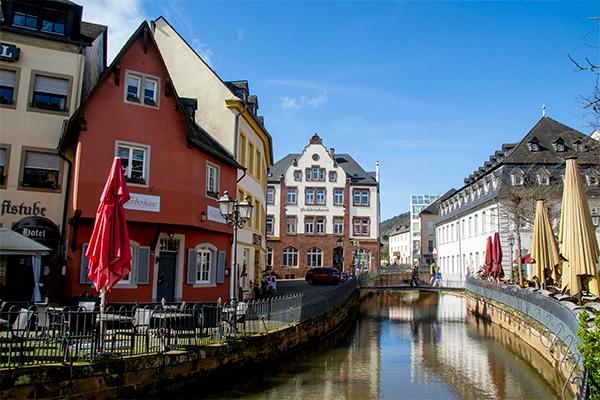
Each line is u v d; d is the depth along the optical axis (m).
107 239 9.66
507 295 20.20
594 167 18.28
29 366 7.54
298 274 50.22
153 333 9.98
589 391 6.55
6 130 15.53
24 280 15.12
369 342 18.17
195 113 21.06
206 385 10.24
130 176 14.72
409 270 50.75
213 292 18.14
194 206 16.00
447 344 17.70
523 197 29.16
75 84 16.56
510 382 11.93
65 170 16.00
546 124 38.78
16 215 15.29
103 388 8.17
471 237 43.75
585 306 10.86
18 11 16.30
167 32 22.50
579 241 11.25
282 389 10.92
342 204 51.56
